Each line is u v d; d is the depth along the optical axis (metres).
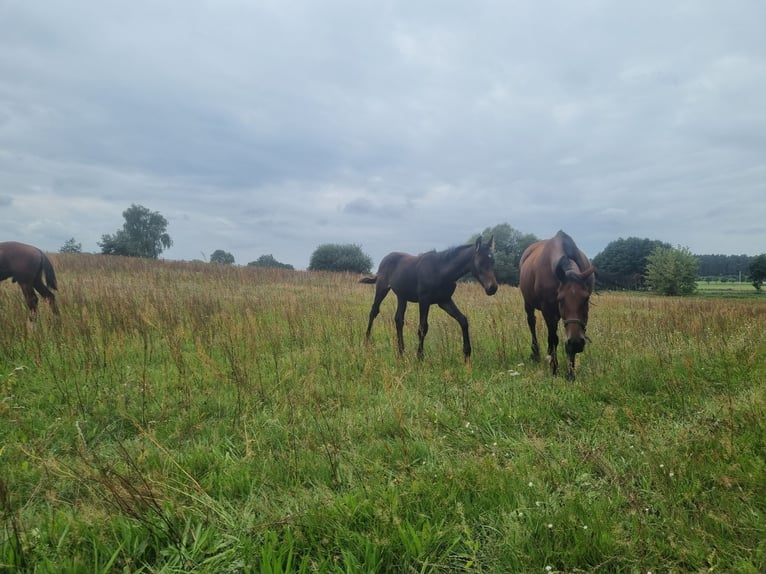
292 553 1.86
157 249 70.12
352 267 48.22
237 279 17.66
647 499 2.33
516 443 3.12
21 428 3.33
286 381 4.67
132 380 4.38
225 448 3.14
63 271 15.98
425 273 6.45
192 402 3.92
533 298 6.08
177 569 1.78
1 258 7.98
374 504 2.20
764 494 2.27
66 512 2.18
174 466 2.72
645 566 1.83
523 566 1.81
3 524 1.96
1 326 5.90
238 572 1.79
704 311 10.87
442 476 2.51
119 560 1.85
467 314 10.47
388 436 3.36
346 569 1.78
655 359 5.18
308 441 3.06
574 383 4.56
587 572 1.78
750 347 5.68
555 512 2.14
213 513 2.18
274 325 7.41
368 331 7.37
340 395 4.17
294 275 20.64
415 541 1.91
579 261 5.31
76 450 3.07
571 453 2.95
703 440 2.91
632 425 3.35
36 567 1.74
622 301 16.03
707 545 1.90
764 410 3.31
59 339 5.67
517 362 5.80
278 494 2.46
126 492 2.22
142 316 6.68
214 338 6.30
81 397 3.95
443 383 4.67
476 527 2.15
